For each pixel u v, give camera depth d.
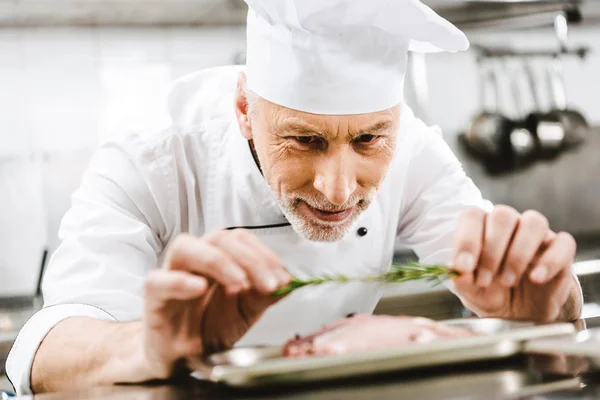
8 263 3.23
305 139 1.26
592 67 4.06
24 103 3.28
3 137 3.26
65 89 3.32
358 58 1.22
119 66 3.38
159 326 1.05
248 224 1.67
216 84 1.75
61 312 1.33
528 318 1.28
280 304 1.66
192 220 1.69
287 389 0.95
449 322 1.16
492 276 1.18
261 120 1.31
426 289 3.04
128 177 1.59
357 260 1.71
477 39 3.79
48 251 3.28
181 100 1.74
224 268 1.01
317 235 1.33
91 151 3.35
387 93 1.26
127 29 3.36
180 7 3.00
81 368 1.18
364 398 0.90
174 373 1.11
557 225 4.04
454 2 3.01
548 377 0.98
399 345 0.99
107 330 1.24
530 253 1.18
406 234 1.90
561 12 3.35
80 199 1.57
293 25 1.22
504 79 3.87
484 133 3.78
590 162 4.04
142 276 1.49
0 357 2.54
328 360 0.94
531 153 3.93
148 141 1.63
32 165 3.26
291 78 1.23
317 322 1.71
